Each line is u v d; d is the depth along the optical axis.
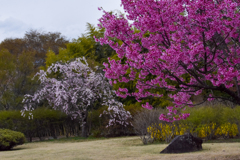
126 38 5.09
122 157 6.59
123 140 11.53
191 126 10.24
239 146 7.49
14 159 7.08
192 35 4.52
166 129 10.06
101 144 10.37
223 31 4.96
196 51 4.30
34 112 14.88
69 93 14.58
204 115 10.23
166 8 4.57
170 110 6.80
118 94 6.32
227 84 4.94
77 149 8.80
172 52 4.30
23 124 14.59
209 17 4.43
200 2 4.28
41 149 9.63
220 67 4.61
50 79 15.30
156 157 6.28
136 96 6.25
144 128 10.70
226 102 13.28
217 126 10.37
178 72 5.95
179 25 4.79
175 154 6.69
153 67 5.01
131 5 4.94
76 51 25.38
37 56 35.03
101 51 25.78
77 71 15.26
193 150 7.12
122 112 14.80
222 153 6.28
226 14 4.58
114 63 5.32
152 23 4.52
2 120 14.06
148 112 11.35
